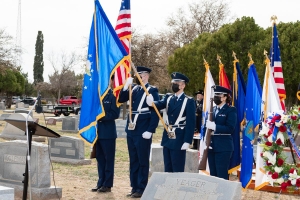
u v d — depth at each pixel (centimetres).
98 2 870
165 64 3847
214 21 4184
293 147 799
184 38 4153
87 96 859
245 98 970
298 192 975
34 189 867
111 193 936
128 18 930
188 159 1059
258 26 2953
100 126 927
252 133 941
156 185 566
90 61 866
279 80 1144
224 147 859
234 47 2917
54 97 7250
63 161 1316
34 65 8681
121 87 908
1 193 586
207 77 981
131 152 911
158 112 853
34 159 877
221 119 860
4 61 4162
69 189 964
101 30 869
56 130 2408
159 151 1139
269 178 795
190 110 841
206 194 531
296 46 2803
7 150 905
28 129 704
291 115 791
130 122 893
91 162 1337
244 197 948
